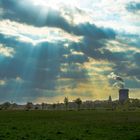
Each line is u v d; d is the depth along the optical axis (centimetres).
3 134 5538
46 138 5091
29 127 7144
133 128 6919
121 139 5109
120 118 11425
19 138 5050
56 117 12850
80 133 5888
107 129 6719
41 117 12938
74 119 11100
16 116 13912
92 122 9200
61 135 5525
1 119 11119
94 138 5166
